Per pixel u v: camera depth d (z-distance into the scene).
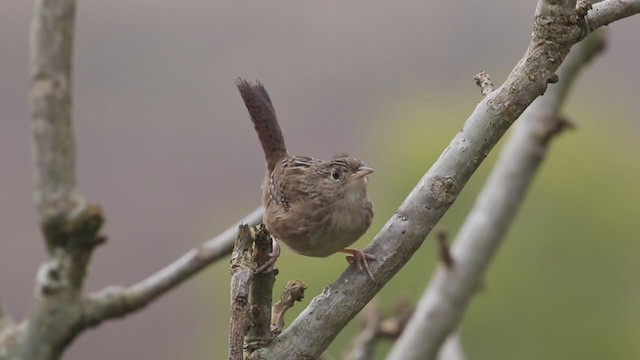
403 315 8.01
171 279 5.35
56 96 4.85
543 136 7.68
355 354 7.74
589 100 17.02
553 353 13.97
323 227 5.89
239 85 6.61
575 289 14.15
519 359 13.91
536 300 14.06
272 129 6.53
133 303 5.09
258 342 4.30
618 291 14.26
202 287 16.95
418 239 4.33
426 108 16.72
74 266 4.89
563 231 14.39
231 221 19.73
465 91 19.20
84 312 4.93
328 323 4.32
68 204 4.84
